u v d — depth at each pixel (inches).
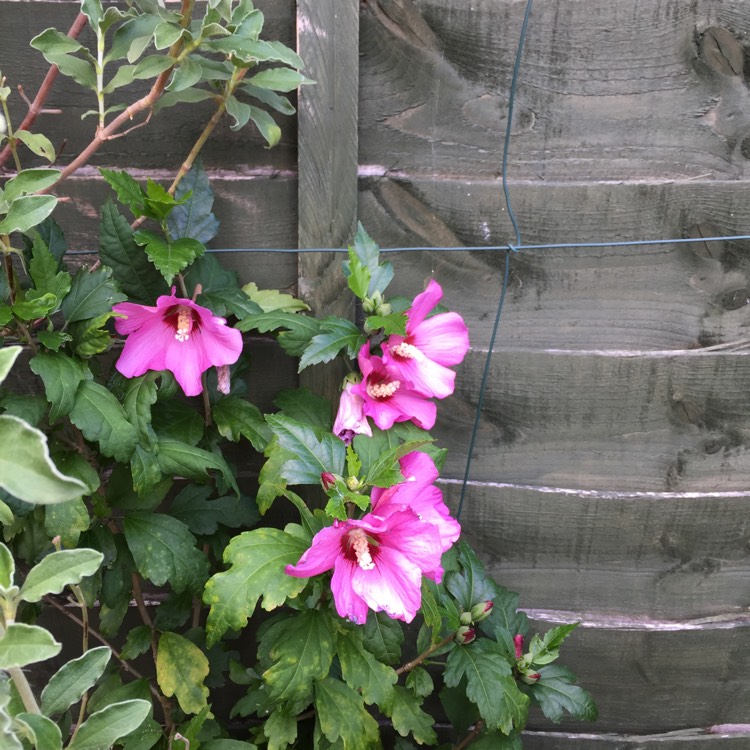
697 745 27.3
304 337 20.6
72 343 19.4
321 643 19.5
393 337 20.8
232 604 17.9
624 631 26.4
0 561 13.4
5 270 19.4
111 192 22.3
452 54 21.6
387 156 22.3
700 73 21.5
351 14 20.7
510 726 20.7
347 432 20.9
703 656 26.6
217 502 22.7
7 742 12.7
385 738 27.1
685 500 25.1
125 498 21.6
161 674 22.1
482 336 23.9
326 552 17.3
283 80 19.9
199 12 21.0
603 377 24.0
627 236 22.8
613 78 21.6
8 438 10.4
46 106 21.5
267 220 22.7
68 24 21.0
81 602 18.0
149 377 20.3
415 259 23.2
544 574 26.2
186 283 21.4
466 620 21.8
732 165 22.2
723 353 23.7
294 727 21.7
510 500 25.4
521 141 22.2
